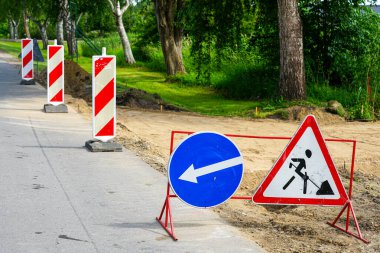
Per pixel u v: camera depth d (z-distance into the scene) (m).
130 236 6.61
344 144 15.48
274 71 29.88
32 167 9.91
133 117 18.67
